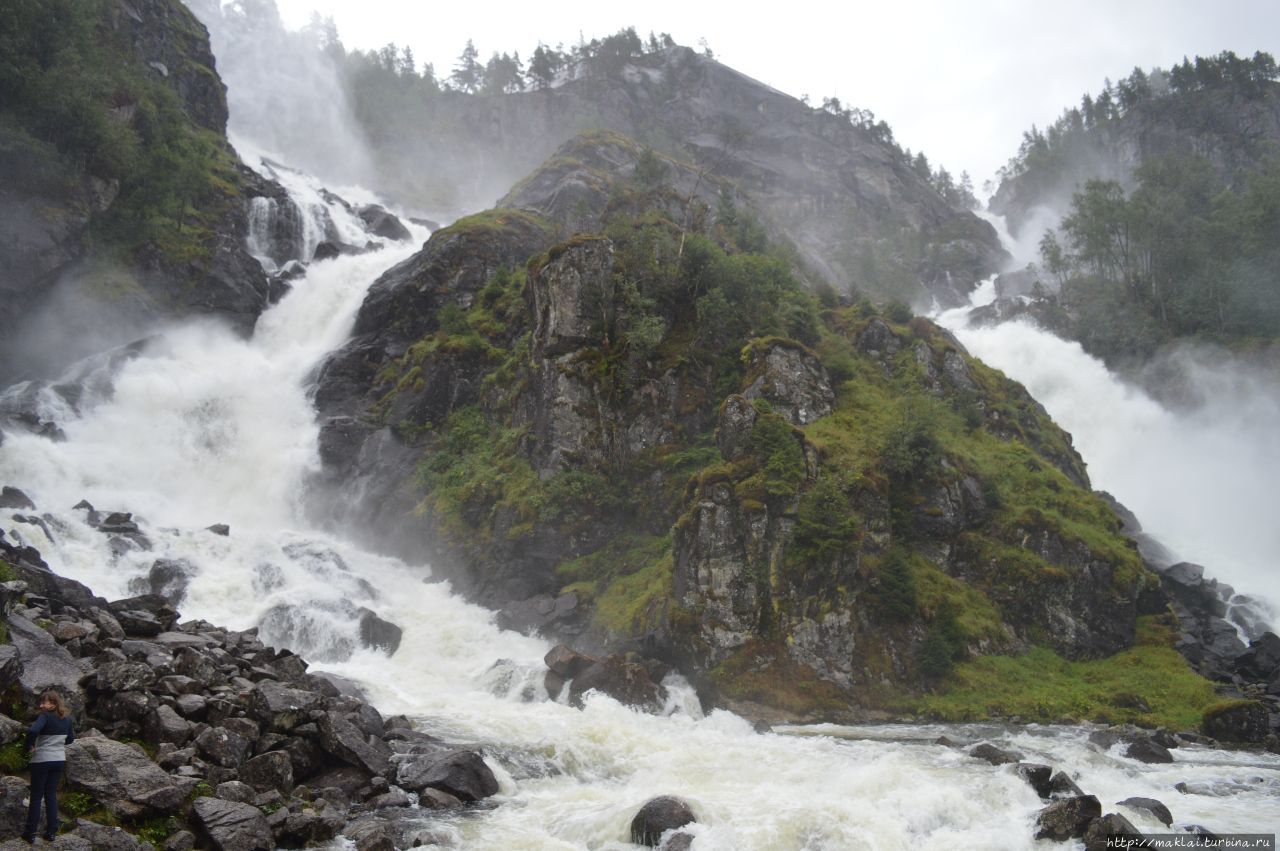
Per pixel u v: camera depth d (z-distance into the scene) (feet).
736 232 259.19
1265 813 81.10
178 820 61.72
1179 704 133.39
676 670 128.88
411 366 209.36
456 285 227.40
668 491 159.33
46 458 171.53
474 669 132.26
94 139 230.27
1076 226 369.09
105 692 72.23
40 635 74.59
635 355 173.06
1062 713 128.57
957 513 154.61
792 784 83.35
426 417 197.16
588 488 160.76
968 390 196.44
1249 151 536.01
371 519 184.44
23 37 223.71
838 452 150.41
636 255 184.24
